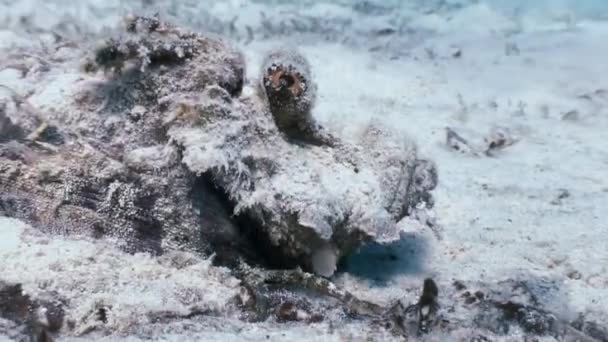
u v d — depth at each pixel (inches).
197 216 13.6
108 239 13.6
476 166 18.9
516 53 28.1
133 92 13.8
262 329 12.7
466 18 32.3
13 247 13.1
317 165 13.9
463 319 13.3
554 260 15.7
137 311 12.6
